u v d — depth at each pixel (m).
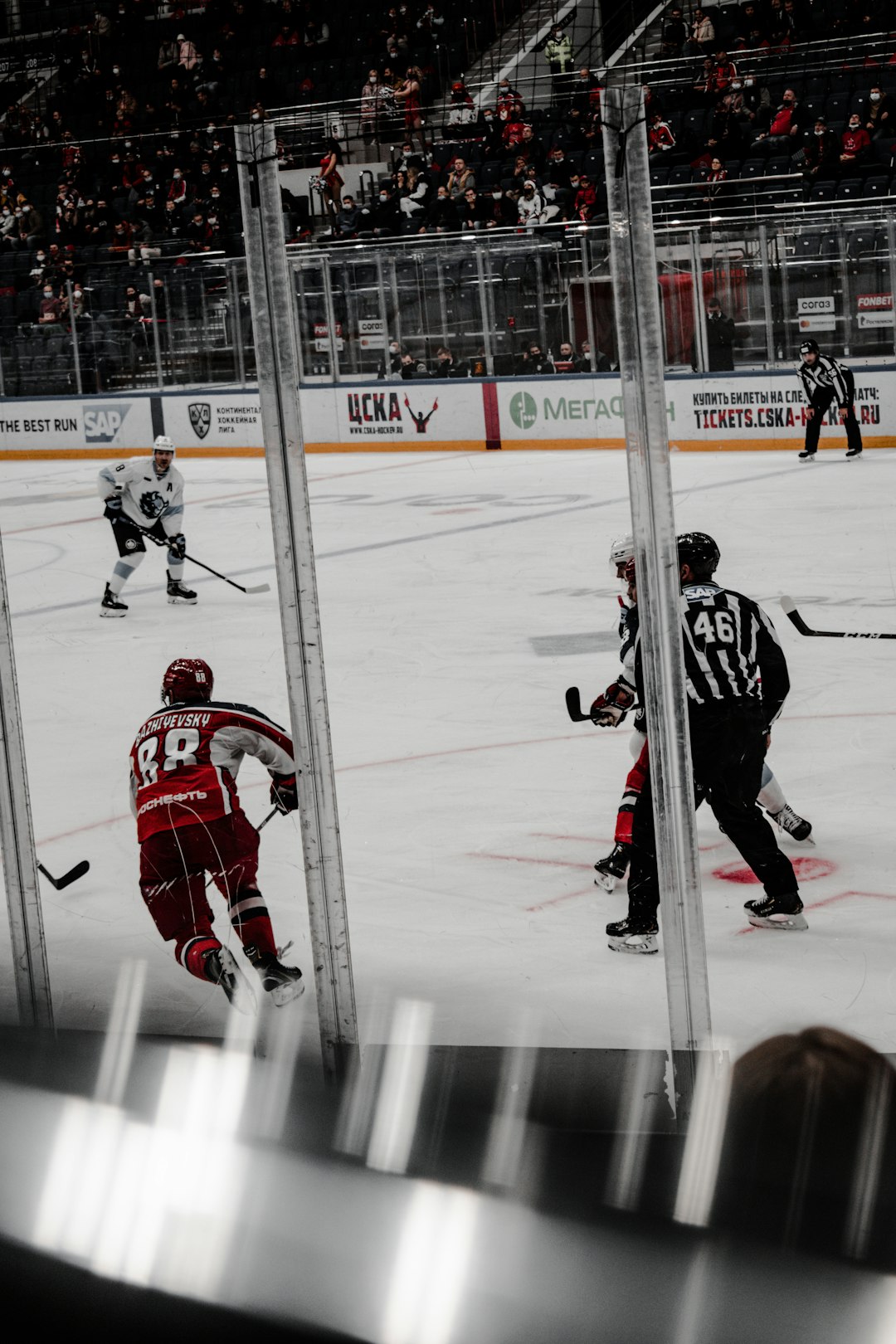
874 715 9.05
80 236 36.34
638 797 5.68
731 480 21.67
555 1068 3.73
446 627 12.75
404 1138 2.80
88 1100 2.60
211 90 38.03
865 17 31.09
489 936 5.99
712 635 5.59
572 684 10.40
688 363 26.30
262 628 13.22
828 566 14.59
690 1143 2.30
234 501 23.41
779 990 5.30
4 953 5.43
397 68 36.75
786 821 6.80
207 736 5.38
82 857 7.30
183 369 31.47
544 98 33.66
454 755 8.77
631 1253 2.07
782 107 29.56
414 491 23.00
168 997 5.34
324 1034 3.63
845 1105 2.11
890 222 24.16
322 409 30.12
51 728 10.02
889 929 5.87
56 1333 2.31
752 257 25.34
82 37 41.66
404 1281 2.15
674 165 29.94
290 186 36.25
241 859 5.27
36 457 33.94
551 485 22.48
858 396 24.62
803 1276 2.01
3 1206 2.48
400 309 28.84
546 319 27.44
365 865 6.92
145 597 15.27
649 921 5.71
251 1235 2.29
